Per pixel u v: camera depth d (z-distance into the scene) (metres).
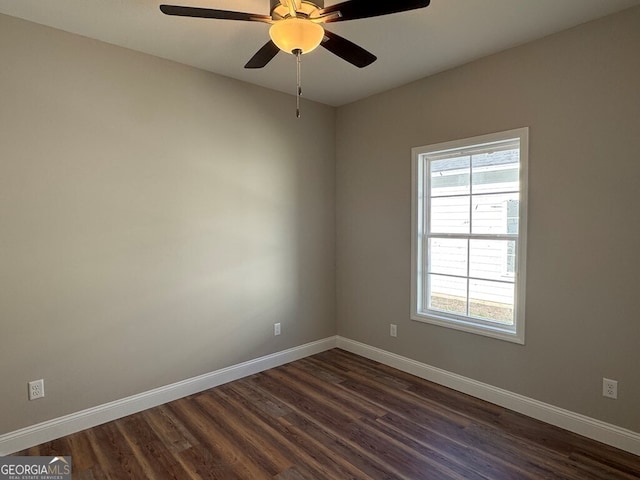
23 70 2.31
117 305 2.72
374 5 1.55
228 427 2.62
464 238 3.13
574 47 2.42
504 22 2.35
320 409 2.86
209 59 2.90
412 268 3.43
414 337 3.47
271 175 3.57
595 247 2.39
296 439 2.47
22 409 2.37
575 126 2.43
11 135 2.28
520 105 2.67
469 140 2.96
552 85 2.52
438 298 3.35
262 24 2.36
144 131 2.80
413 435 2.51
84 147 2.54
